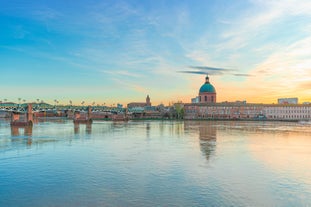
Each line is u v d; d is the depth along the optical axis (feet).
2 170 163.94
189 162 185.98
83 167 171.01
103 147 256.73
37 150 238.07
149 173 155.94
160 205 109.09
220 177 147.95
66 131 437.17
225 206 108.47
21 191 126.00
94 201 113.60
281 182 139.23
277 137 354.33
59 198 117.19
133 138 335.47
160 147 256.32
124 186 132.05
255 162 187.32
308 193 123.24
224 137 349.00
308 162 188.24
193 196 118.62
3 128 497.87
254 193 122.72
